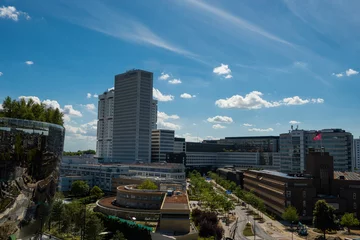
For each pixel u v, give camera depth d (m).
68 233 118.81
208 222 113.38
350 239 113.69
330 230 121.81
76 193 196.50
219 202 157.62
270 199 174.50
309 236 121.19
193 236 102.81
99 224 105.62
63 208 119.38
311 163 165.00
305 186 153.25
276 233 125.56
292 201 150.62
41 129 51.00
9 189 45.94
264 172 197.50
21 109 117.12
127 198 145.75
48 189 53.75
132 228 110.69
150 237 103.69
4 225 45.28
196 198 199.25
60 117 129.12
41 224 53.09
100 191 194.38
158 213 133.62
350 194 151.00
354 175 170.00
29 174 49.00
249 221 147.00
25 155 48.34
